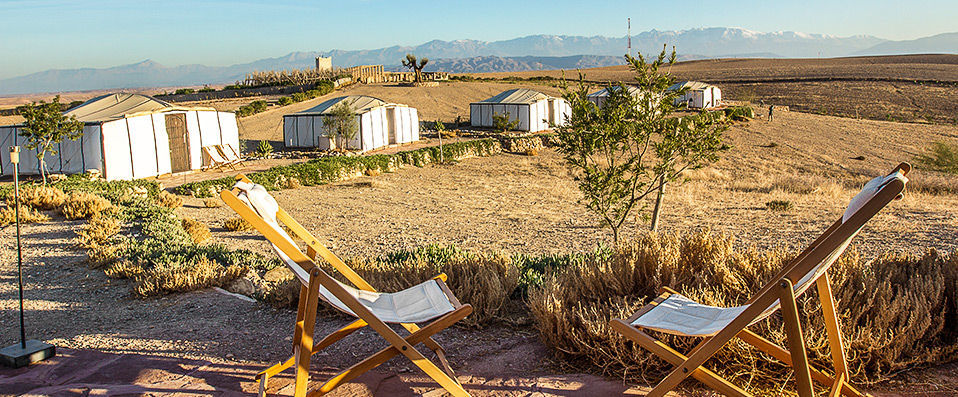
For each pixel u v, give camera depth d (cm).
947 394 309
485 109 4300
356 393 330
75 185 1633
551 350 390
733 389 260
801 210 1833
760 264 446
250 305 568
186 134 2472
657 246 492
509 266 558
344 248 1309
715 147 1052
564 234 1512
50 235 1044
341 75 7119
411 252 768
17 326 539
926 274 428
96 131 2109
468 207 1995
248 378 361
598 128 1058
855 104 6119
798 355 233
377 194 2286
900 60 12144
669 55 1047
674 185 2494
